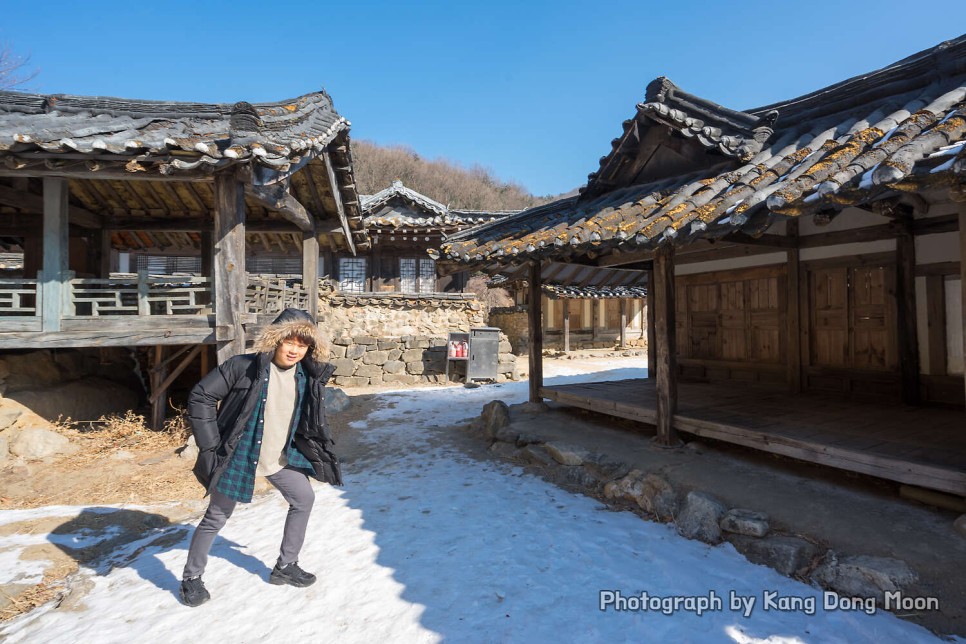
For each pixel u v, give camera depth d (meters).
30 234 8.22
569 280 8.62
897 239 5.68
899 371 5.69
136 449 6.19
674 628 2.61
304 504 3.05
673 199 4.71
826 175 3.40
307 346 2.89
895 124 4.05
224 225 5.77
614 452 5.19
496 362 12.71
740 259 7.30
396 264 15.31
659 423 5.30
